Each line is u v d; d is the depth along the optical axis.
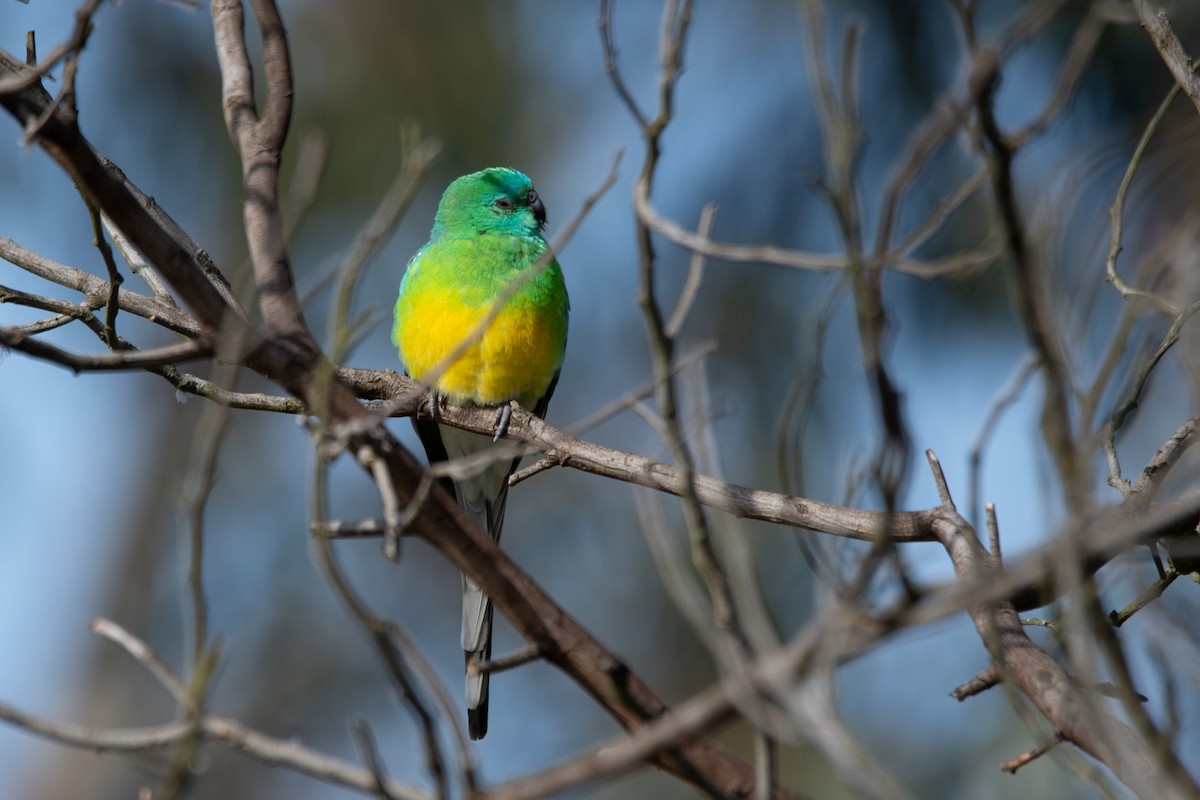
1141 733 4.71
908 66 15.45
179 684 5.12
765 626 4.73
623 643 17.48
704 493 7.96
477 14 18.14
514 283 5.74
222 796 18.55
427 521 5.18
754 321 17.14
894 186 4.56
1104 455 7.43
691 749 4.99
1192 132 8.41
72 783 19.12
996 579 4.51
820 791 14.15
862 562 4.68
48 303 8.20
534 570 18.02
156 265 5.35
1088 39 4.84
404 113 17.78
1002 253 5.15
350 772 4.91
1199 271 7.14
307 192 6.03
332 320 5.63
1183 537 6.25
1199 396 6.77
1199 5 14.09
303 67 17.75
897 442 4.41
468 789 4.62
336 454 5.02
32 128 5.05
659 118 5.15
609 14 5.19
